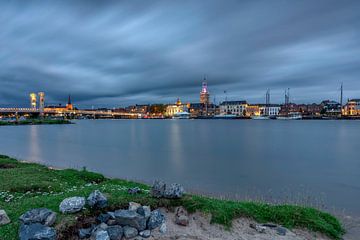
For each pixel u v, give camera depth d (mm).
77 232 9766
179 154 54062
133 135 111000
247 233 11320
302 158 49000
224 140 86750
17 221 9898
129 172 34875
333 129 151875
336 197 23172
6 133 122938
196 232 10898
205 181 29359
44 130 147875
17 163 28297
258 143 77188
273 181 30016
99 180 22156
